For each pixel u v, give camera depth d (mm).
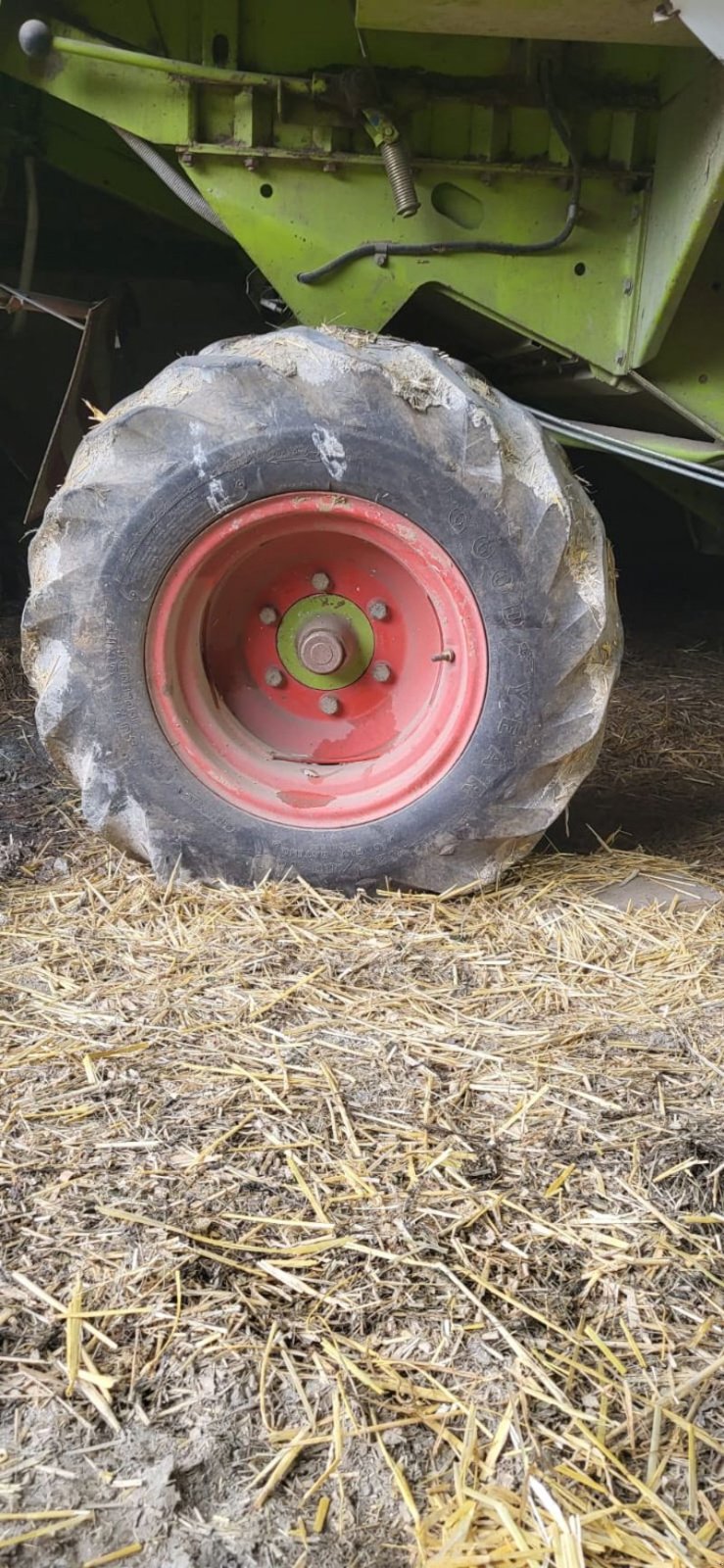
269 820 2971
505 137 3213
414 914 2934
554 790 2938
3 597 5543
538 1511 1493
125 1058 2346
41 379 5223
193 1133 2139
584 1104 2252
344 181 3248
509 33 2727
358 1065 2352
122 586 2834
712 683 5168
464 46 3143
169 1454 1562
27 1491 1515
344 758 3096
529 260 3295
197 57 3291
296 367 2729
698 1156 2107
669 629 6094
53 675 2920
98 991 2572
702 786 3975
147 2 3262
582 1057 2398
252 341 2842
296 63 3213
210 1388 1657
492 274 3309
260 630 3082
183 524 2797
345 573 2986
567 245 3287
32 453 5348
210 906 2926
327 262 3311
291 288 3346
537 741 2873
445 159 3201
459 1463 1552
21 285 4281
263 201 3264
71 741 2977
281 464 2748
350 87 3039
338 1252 1881
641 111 3164
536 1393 1652
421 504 2744
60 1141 2109
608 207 3260
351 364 2707
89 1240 1891
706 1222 1974
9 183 4570
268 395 2732
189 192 3326
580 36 2721
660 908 3012
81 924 2844
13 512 5758
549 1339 1745
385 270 3309
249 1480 1535
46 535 2859
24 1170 2037
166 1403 1635
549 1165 2088
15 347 5148
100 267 5285
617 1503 1513
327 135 3209
